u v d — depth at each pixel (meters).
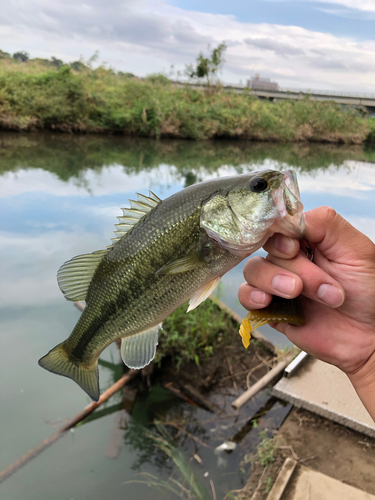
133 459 0.44
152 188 1.61
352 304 0.23
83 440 0.46
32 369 0.55
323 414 0.45
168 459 0.44
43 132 2.88
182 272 0.25
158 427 0.48
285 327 0.25
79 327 0.29
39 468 0.42
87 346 0.29
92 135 3.05
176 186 1.69
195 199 0.24
